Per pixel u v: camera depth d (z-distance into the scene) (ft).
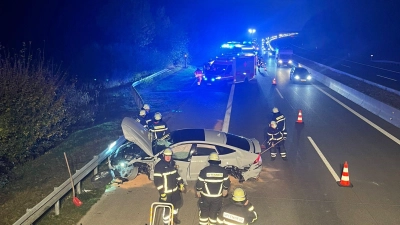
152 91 87.92
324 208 27.91
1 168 33.76
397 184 32.55
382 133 49.55
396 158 39.42
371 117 59.41
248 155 32.30
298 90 89.20
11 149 34.81
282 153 38.47
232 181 32.76
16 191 29.60
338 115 60.70
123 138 39.52
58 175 33.24
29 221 22.36
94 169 33.58
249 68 103.35
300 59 206.28
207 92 85.66
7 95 34.71
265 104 69.97
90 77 96.22
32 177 32.73
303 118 58.18
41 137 39.19
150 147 31.63
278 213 27.07
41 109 38.68
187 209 27.58
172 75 123.85
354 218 26.48
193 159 31.40
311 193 30.55
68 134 47.85
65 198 28.68
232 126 52.80
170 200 24.31
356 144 44.42
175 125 53.52
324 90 89.76
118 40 126.41
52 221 25.16
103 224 25.09
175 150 31.81
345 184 31.94
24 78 38.22
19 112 35.65
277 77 117.29
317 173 35.01
